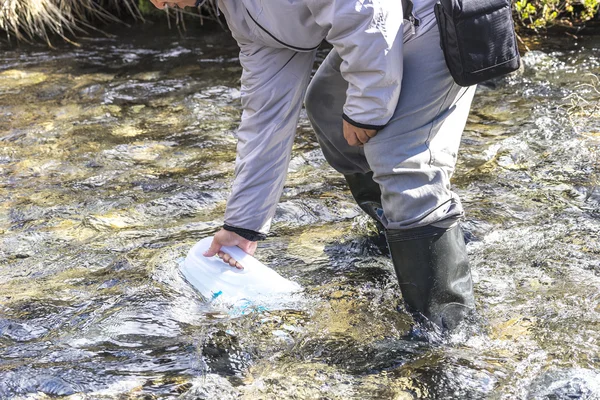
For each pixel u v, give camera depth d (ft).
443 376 6.54
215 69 17.25
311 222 9.89
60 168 12.02
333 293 8.09
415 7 6.72
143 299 7.98
